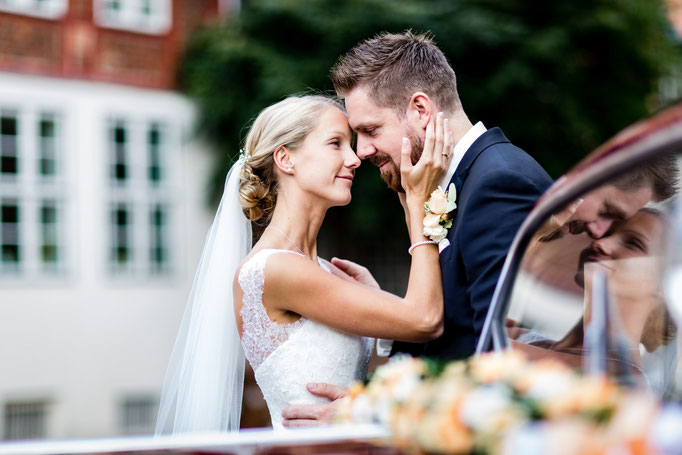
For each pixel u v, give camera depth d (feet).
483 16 44.04
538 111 44.37
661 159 6.11
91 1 45.21
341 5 45.19
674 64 48.73
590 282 6.70
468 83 43.52
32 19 43.83
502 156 9.61
